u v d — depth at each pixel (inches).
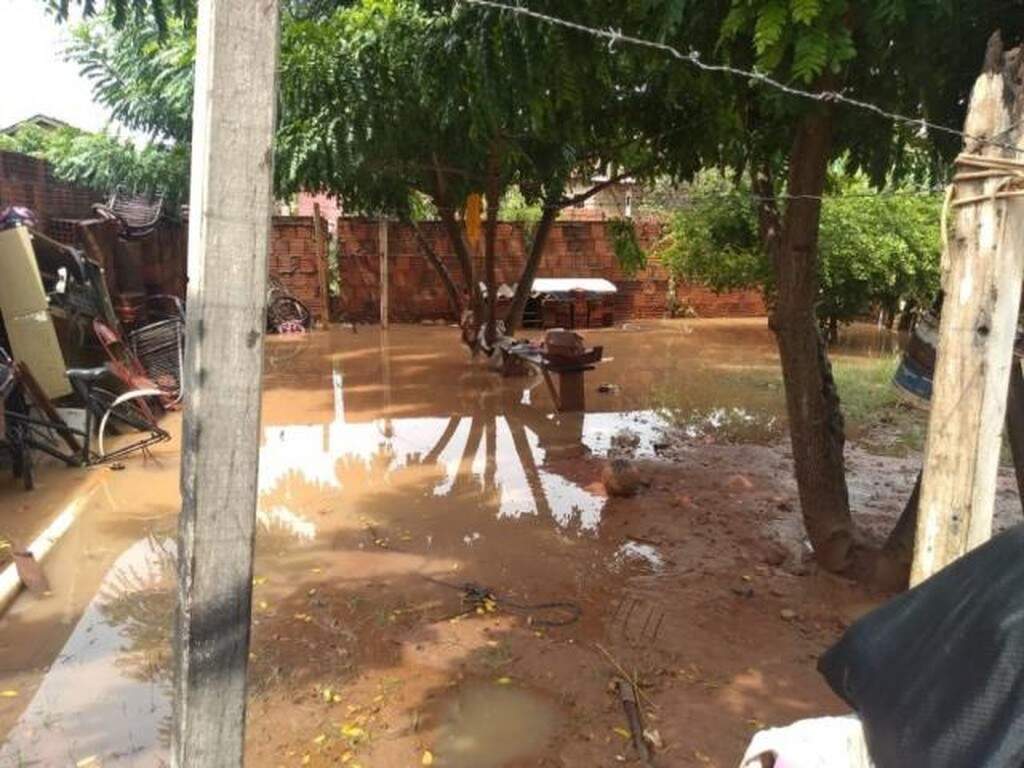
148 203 474.9
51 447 249.6
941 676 47.4
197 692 61.0
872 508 215.9
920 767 44.3
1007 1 122.1
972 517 71.1
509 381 390.6
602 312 589.3
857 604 160.9
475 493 228.2
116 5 143.7
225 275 57.5
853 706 54.2
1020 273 68.4
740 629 150.1
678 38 134.2
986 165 66.9
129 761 112.3
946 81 136.3
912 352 152.4
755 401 348.8
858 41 123.0
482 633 147.8
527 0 141.7
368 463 258.1
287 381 390.0
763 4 99.1
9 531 198.8
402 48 228.5
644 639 145.7
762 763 63.9
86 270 300.2
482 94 169.0
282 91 253.4
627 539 193.5
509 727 120.0
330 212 693.3
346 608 157.3
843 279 453.1
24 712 124.0
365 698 127.1
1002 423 70.7
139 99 447.8
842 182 309.3
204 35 55.4
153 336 342.0
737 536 194.4
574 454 266.8
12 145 578.2
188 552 59.6
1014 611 45.7
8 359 244.7
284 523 204.4
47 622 153.8
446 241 591.8
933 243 460.4
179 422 306.0
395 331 559.2
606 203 642.8
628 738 117.4
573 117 260.5
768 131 205.9
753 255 489.7
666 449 272.7
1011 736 40.9
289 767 110.8
